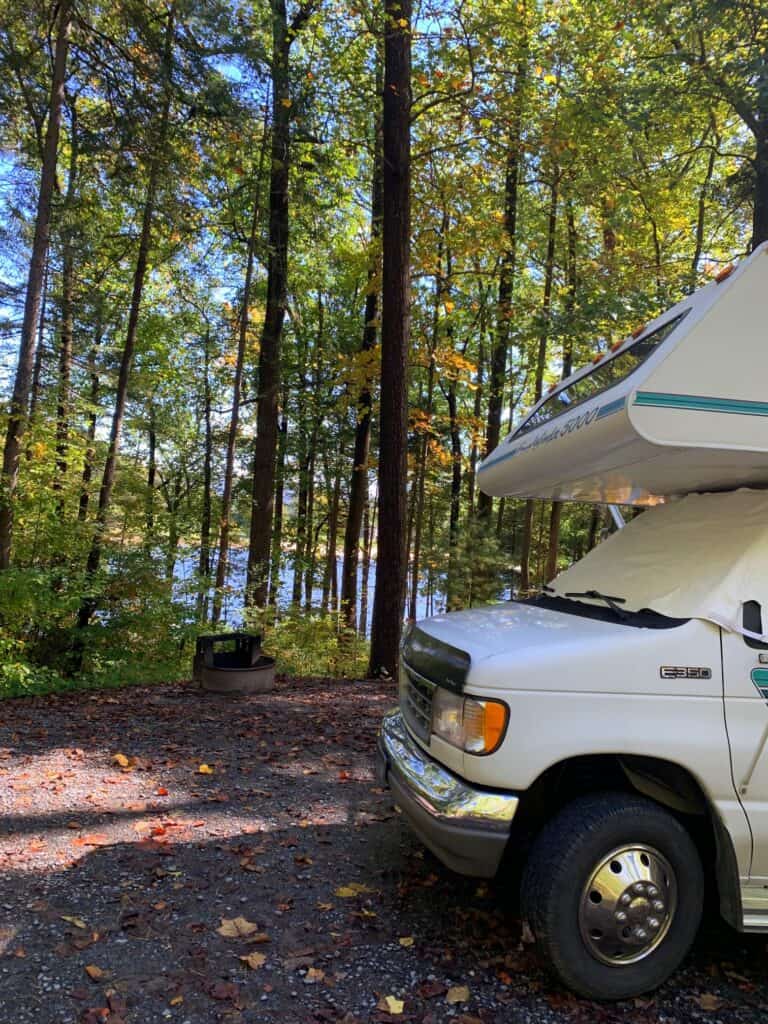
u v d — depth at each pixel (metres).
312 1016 2.44
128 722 6.24
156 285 17.48
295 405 21.30
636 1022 2.49
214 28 9.81
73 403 11.90
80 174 11.62
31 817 4.07
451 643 3.03
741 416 2.70
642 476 3.39
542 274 17.88
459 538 15.46
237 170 12.04
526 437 4.14
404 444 9.27
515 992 2.63
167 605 11.18
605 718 2.63
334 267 17.45
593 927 2.57
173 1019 2.40
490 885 3.45
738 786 2.64
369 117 12.05
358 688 8.09
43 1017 2.38
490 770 2.63
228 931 2.96
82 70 10.20
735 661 2.72
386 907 3.21
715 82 9.92
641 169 12.77
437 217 13.11
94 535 11.21
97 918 3.02
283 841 3.88
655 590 3.13
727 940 3.07
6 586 8.86
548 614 3.38
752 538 2.97
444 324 16.25
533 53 10.50
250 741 5.75
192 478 24.84
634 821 2.61
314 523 25.22
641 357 3.19
